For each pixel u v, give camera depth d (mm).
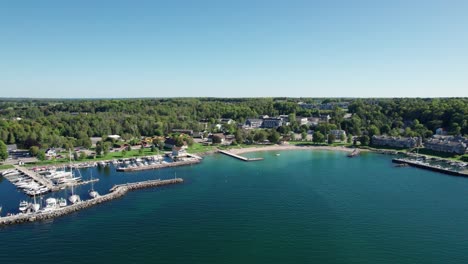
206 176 197625
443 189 167000
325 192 162125
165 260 100750
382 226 122562
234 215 133500
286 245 109250
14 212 138875
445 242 110562
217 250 106375
